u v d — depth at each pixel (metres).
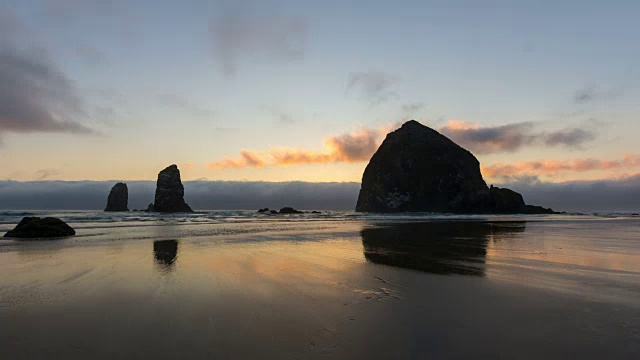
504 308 6.83
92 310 6.56
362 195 119.00
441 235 23.69
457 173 102.81
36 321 5.93
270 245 17.44
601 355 4.62
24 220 21.70
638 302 7.24
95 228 28.50
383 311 6.62
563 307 6.87
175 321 5.97
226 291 8.07
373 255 14.27
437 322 5.98
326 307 6.86
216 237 21.39
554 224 38.38
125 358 4.52
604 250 15.69
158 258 12.95
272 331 5.52
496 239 21.02
